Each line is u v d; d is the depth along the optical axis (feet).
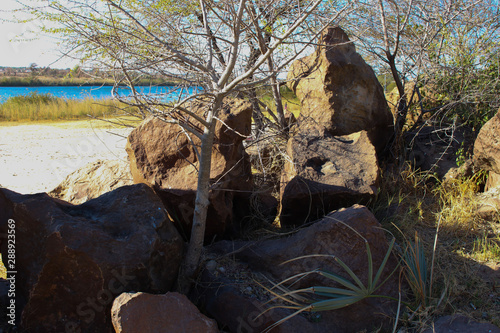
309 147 16.49
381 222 15.64
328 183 15.05
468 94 20.76
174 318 9.59
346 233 11.76
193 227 11.75
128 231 10.84
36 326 10.04
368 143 16.72
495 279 12.82
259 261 12.57
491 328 10.64
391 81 26.35
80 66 12.67
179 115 13.69
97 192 18.07
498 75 20.70
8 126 55.11
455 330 10.75
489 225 15.84
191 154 14.24
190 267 11.90
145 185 12.01
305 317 11.06
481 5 21.93
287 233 13.76
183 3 17.26
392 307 11.59
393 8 20.97
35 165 29.99
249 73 10.51
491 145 17.03
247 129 14.84
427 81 22.16
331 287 11.34
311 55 19.10
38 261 9.87
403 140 20.68
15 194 10.53
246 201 16.05
